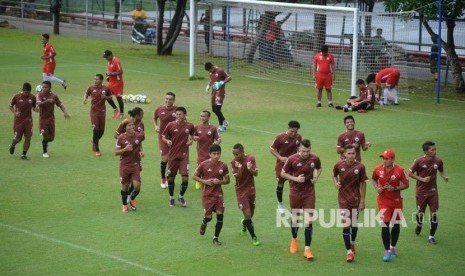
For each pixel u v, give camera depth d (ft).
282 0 431.02
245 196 164.76
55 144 247.91
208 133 196.13
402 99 341.41
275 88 359.05
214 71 269.23
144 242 164.96
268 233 172.76
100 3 572.92
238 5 380.78
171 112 205.57
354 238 159.12
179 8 458.09
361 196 159.33
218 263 154.10
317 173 161.58
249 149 246.06
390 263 156.15
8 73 375.04
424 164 168.14
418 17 400.47
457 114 310.65
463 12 358.64
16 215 180.14
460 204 195.31
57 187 203.10
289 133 185.57
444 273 151.02
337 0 464.65
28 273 146.61
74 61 423.64
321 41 384.88
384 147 251.60
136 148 183.11
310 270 151.53
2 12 595.47
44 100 227.81
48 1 611.06
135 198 196.03
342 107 312.91
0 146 242.99
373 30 394.11
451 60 364.79
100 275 146.41
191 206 190.90
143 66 413.18
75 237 166.81
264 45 396.98
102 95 232.94
